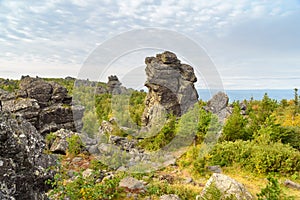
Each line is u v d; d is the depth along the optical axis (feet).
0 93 41.78
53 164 14.03
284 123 51.19
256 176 25.53
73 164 25.44
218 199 16.57
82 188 16.43
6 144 11.02
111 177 20.86
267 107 51.21
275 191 16.43
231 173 26.35
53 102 42.22
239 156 28.04
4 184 10.12
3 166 10.36
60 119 39.63
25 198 10.93
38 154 12.76
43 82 43.83
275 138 32.96
